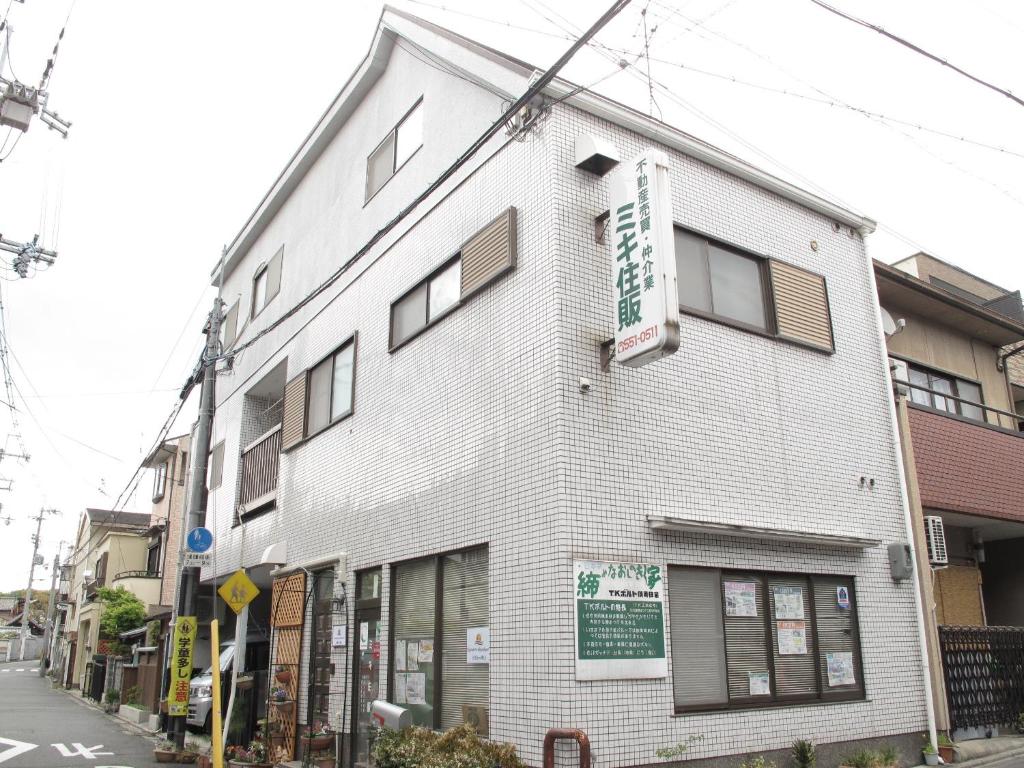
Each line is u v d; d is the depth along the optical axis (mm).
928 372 15156
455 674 8836
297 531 13523
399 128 12820
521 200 9148
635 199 7988
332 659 11258
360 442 11883
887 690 9836
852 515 10266
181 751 12203
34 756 12445
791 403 10094
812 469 10023
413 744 7828
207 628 19781
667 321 7387
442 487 9594
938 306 14914
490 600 8344
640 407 8492
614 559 7777
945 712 10312
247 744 12914
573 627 7297
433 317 10594
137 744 14266
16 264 13797
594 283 8555
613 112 9273
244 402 17656
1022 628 12125
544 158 8859
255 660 16219
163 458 32375
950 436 12664
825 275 11297
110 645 25484
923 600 10773
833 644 9562
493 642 8164
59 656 43812
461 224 10305
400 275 11656
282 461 14633
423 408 10352
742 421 9438
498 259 9188
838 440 10484
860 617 9906
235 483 17234
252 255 19141
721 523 8750
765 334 10086
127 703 19859
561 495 7629
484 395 9117
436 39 11688
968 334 16312
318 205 15586
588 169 8883
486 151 10008
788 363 10258
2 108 10953
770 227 10797
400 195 12242
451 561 9312
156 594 30156
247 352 18000
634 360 7812
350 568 11438
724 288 10016
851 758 9070
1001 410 15016
